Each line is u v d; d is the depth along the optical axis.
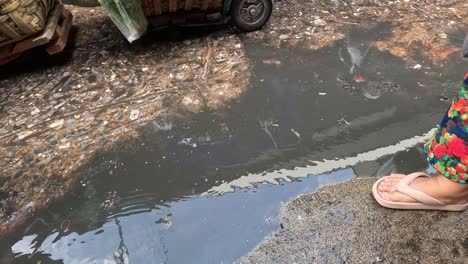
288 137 2.01
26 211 1.75
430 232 1.57
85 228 1.68
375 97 2.18
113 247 1.61
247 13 2.57
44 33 2.27
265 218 1.68
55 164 1.92
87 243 1.63
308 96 2.21
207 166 1.89
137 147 1.98
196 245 1.61
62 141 2.02
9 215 1.73
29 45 2.28
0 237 1.66
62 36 2.45
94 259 1.58
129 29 2.27
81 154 1.96
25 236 1.66
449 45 2.48
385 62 2.40
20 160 1.94
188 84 2.31
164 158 1.93
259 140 2.00
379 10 2.82
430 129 2.00
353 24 2.70
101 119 2.13
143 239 1.63
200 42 2.61
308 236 1.60
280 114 2.12
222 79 2.33
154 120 2.11
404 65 2.37
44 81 2.37
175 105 2.19
